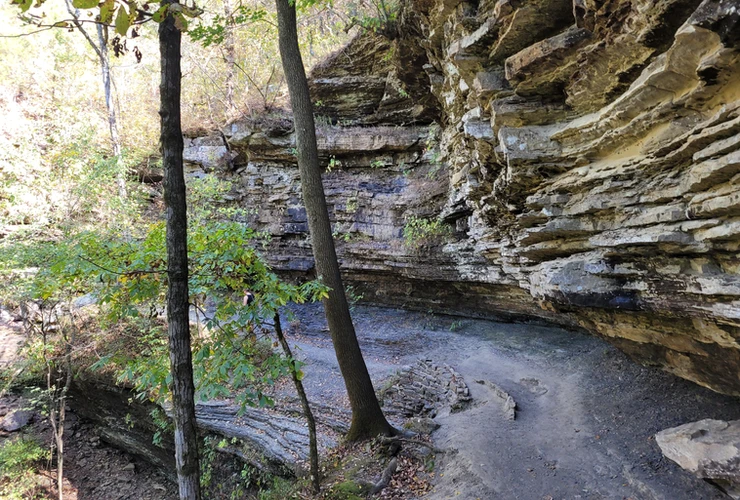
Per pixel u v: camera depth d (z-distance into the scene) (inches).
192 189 674.8
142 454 536.4
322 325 718.5
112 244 207.8
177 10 122.3
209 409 477.4
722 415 281.0
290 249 800.3
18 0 97.7
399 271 698.2
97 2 104.3
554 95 276.2
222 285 226.1
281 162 802.8
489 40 287.9
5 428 548.7
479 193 435.2
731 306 189.3
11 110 651.5
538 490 264.1
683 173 207.3
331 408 438.3
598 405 357.4
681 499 228.5
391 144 713.6
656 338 279.3
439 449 327.3
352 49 694.5
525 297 527.5
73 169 560.4
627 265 249.3
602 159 257.9
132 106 882.1
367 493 288.7
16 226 526.3
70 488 513.0
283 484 338.6
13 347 600.1
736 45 152.4
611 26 209.0
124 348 532.1
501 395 417.7
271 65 812.6
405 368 533.3
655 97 207.2
